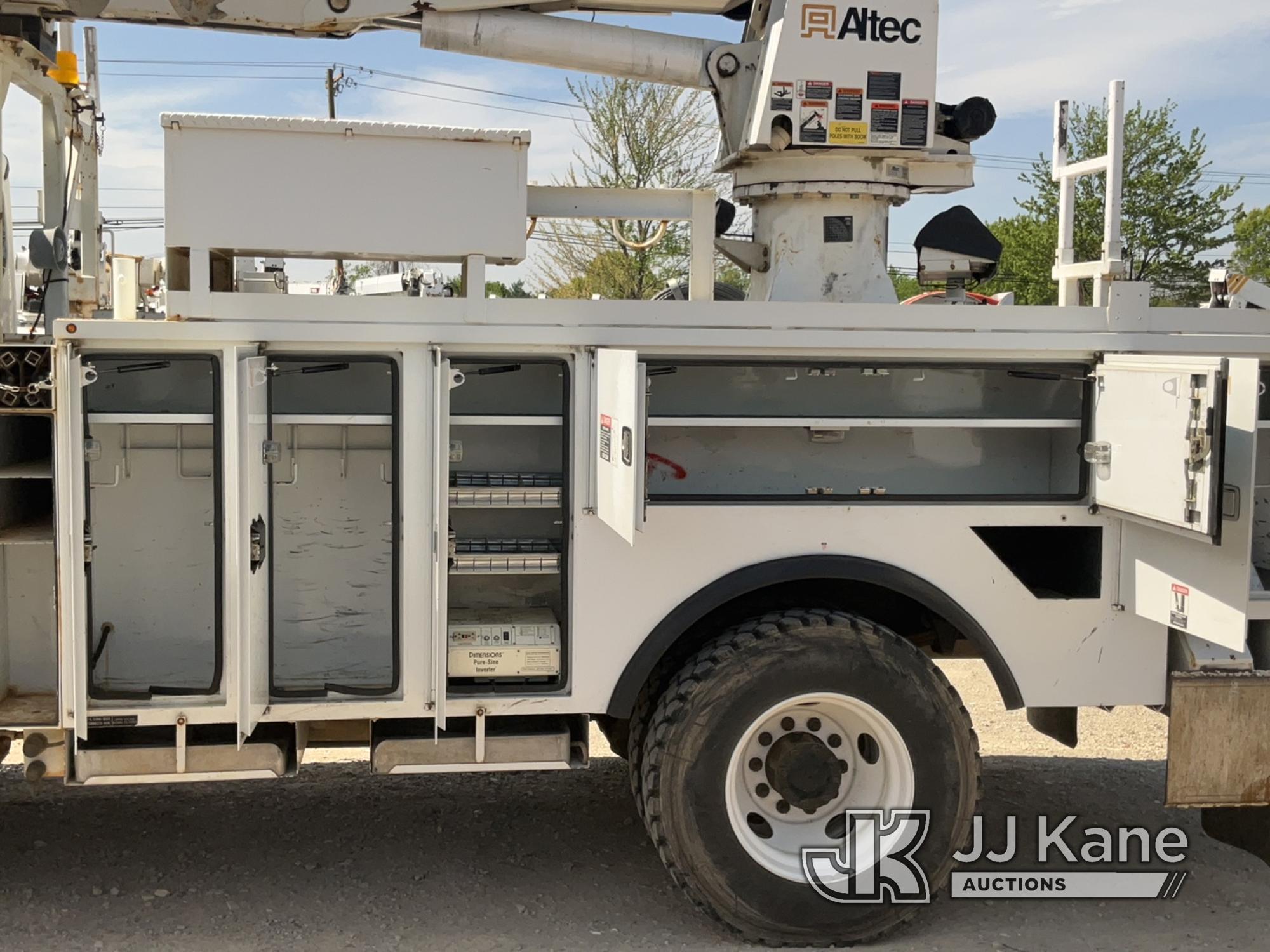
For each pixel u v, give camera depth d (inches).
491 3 167.0
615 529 129.5
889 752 141.2
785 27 157.6
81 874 157.5
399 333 134.3
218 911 146.6
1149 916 151.2
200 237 135.6
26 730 130.9
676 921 146.3
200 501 139.8
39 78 161.3
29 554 138.5
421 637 136.6
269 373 135.7
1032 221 844.0
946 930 145.9
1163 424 131.6
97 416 130.4
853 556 142.3
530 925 144.4
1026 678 146.3
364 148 137.9
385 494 144.7
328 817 181.0
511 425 139.6
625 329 138.4
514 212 139.9
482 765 139.4
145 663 140.2
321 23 163.8
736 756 136.7
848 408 153.8
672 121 632.4
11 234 155.7
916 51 160.2
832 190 164.6
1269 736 144.3
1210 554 130.9
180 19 160.4
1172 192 758.5
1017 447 158.1
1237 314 150.5
